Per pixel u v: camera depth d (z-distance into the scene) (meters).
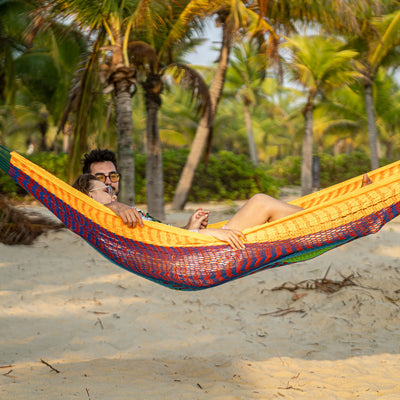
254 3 11.38
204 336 4.45
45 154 17.59
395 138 31.84
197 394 3.13
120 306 5.22
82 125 10.62
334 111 24.23
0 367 3.45
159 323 4.74
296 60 17.33
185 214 13.46
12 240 8.22
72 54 16.78
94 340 4.21
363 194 3.17
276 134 48.72
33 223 9.13
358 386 3.39
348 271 6.54
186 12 10.40
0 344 3.96
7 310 4.89
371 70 17.67
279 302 5.49
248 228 3.17
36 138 41.12
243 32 12.18
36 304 5.16
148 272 3.29
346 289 5.64
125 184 9.80
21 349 3.88
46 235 8.66
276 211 3.40
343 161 25.27
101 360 3.71
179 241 3.12
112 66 9.63
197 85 11.92
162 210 11.87
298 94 26.34
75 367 3.53
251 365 3.77
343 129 27.34
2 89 19.52
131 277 6.42
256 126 47.06
